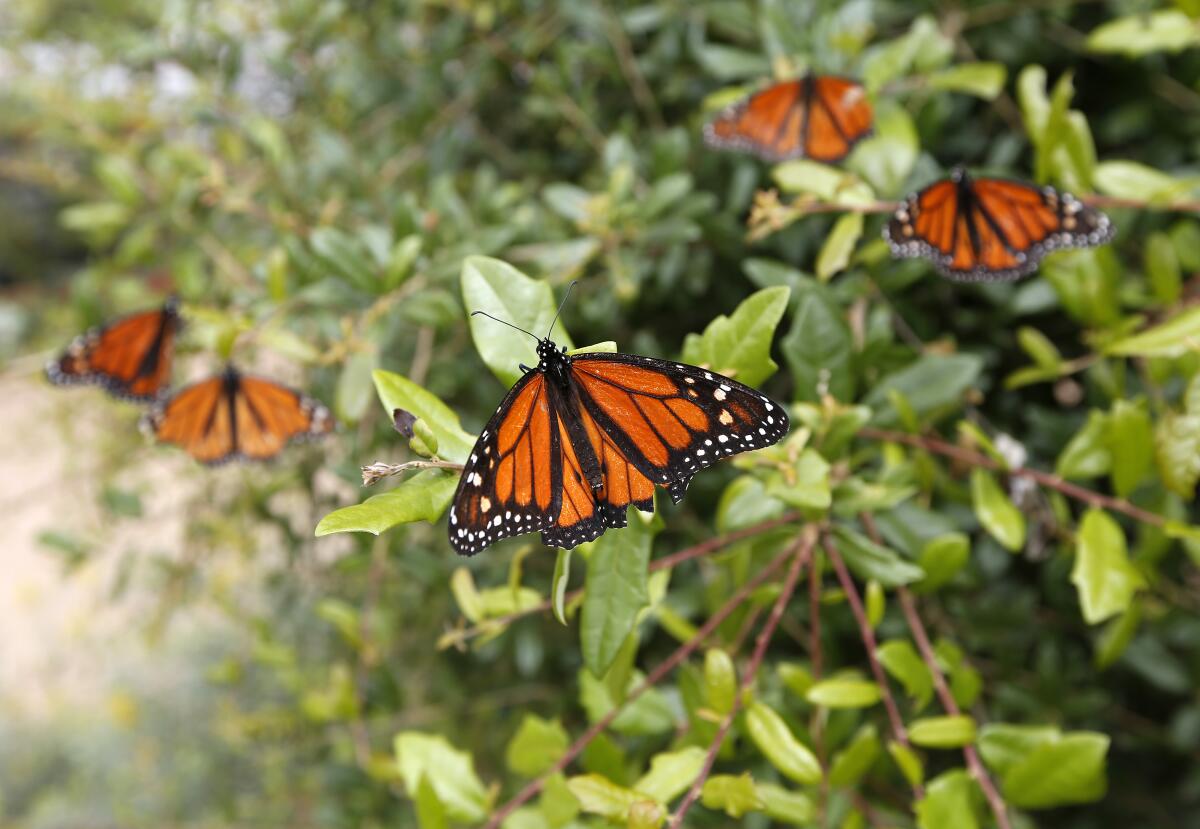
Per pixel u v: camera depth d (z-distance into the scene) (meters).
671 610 0.65
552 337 0.56
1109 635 0.66
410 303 0.68
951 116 0.81
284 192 0.85
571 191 0.72
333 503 0.96
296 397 0.67
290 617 1.18
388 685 0.86
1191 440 0.60
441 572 0.76
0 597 1.78
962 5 0.79
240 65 0.86
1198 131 0.82
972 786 0.59
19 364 0.98
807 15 0.72
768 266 0.64
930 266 0.67
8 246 1.91
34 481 1.81
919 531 0.64
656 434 0.54
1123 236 0.69
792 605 0.74
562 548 0.54
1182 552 0.75
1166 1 0.75
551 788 0.60
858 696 0.59
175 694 1.51
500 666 0.95
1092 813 0.91
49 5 1.12
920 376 0.64
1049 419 0.76
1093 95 0.86
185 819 1.33
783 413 0.53
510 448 0.54
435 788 0.61
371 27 0.98
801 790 0.65
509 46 0.90
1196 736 0.82
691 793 0.56
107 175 0.87
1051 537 0.70
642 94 0.84
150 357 0.73
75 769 1.54
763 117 0.65
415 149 0.90
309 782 1.08
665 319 0.86
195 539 1.06
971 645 0.75
